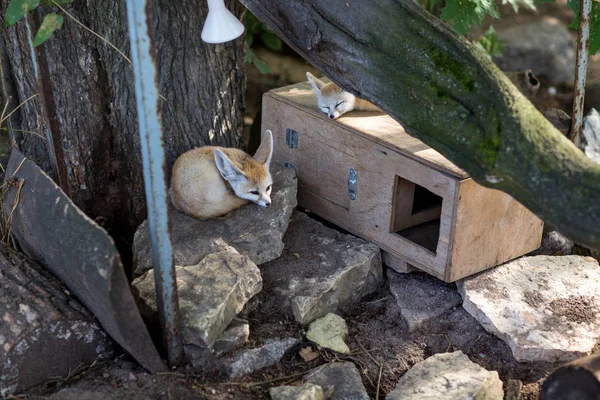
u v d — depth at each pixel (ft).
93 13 14.96
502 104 10.66
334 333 13.41
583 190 9.81
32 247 13.42
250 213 14.89
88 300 11.79
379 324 14.10
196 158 14.92
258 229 14.53
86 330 12.00
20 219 13.66
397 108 12.00
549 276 14.56
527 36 27.58
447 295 14.47
